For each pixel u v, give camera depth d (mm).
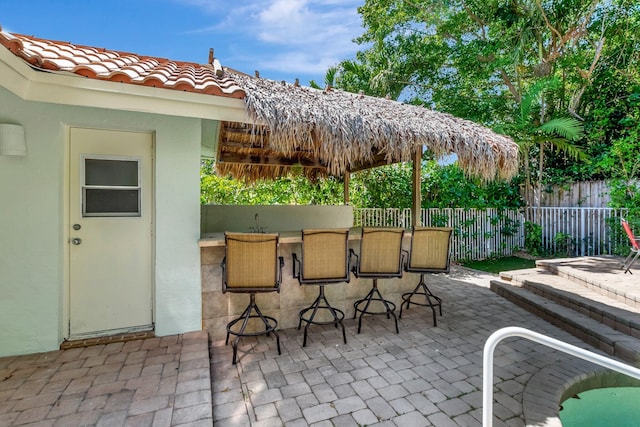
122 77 2961
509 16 11406
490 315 4977
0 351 3324
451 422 2527
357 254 4797
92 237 3723
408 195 10430
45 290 3443
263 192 9789
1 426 2293
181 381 2873
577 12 10492
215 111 3477
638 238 6289
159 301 3838
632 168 8633
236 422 2516
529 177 10969
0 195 3289
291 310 4422
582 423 2887
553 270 6684
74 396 2643
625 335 3855
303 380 3104
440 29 12625
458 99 12773
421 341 3998
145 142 3902
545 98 11477
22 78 2742
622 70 10188
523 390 2941
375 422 2523
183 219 3902
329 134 3674
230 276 3535
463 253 9938
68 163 3615
